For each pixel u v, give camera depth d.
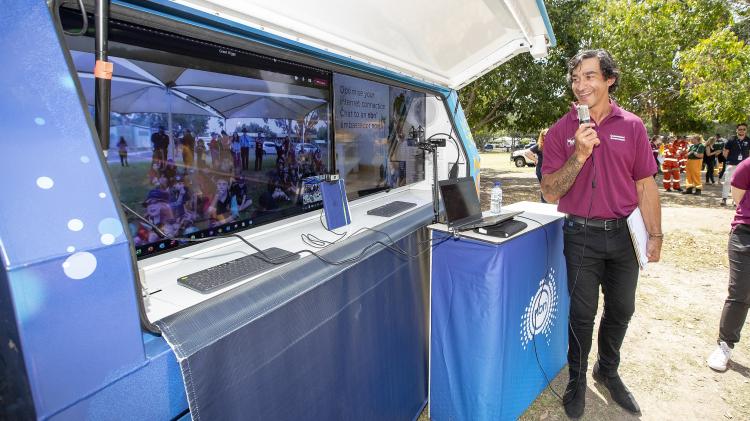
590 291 1.92
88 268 0.66
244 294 1.08
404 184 3.15
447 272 1.82
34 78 0.64
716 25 11.91
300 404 1.20
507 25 2.05
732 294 2.30
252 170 1.69
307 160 2.00
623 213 1.79
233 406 0.96
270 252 1.44
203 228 1.50
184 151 1.40
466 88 9.02
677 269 4.15
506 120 11.01
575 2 8.97
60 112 0.66
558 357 2.36
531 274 1.90
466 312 1.77
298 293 1.18
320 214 2.11
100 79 0.78
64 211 0.64
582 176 1.84
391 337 1.75
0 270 0.57
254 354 1.02
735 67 8.21
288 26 1.46
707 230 5.70
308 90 1.95
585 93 1.74
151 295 1.10
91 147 0.69
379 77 2.08
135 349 0.74
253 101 1.65
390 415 1.76
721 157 11.82
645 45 11.47
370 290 1.57
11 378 0.63
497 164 20.75
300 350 1.19
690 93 10.41
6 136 0.59
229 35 1.30
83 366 0.66
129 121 1.21
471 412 1.83
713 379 2.33
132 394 0.74
